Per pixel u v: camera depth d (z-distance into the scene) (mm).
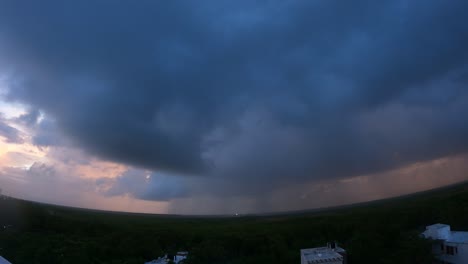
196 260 89875
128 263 87562
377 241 79625
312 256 64562
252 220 197750
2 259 47875
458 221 93562
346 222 117562
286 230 119312
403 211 119438
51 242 94438
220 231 136500
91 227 130375
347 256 77938
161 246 110125
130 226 155375
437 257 70750
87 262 84125
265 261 91062
